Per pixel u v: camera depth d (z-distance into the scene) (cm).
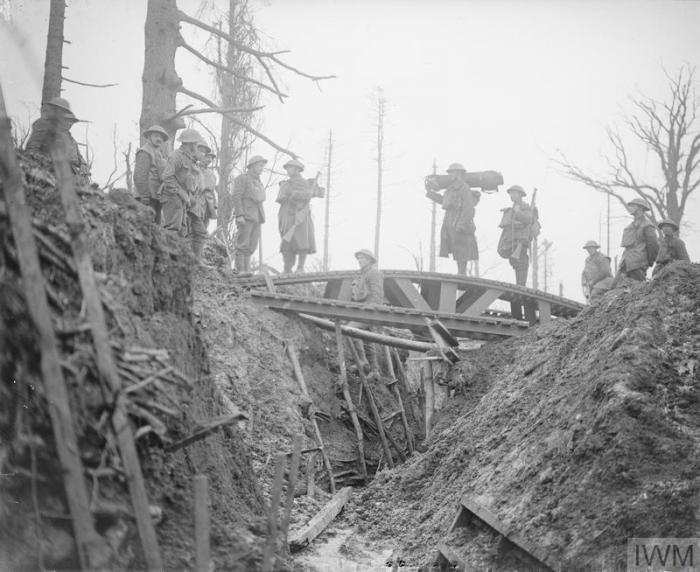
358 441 1772
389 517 1462
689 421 1127
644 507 1027
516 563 1087
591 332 1455
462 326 1878
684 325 1267
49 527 654
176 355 930
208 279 1730
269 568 754
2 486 650
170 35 1781
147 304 929
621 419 1123
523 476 1195
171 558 758
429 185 2230
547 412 1304
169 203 1341
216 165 2462
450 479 1442
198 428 815
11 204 624
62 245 705
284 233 2109
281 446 1558
